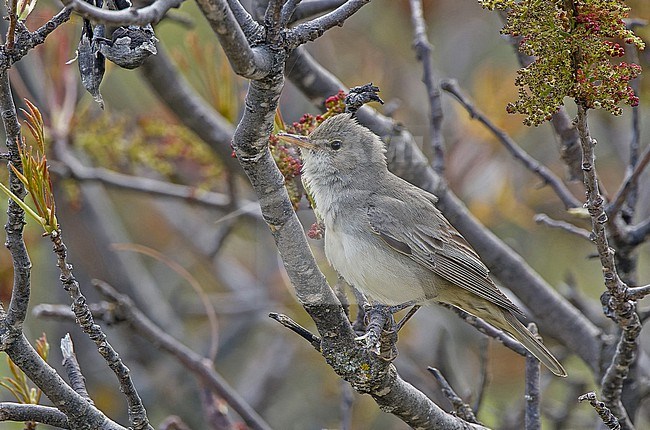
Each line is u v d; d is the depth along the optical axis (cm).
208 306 1203
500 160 1489
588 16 636
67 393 709
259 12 964
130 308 1089
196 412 1572
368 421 1516
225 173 1359
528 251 1672
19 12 620
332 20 612
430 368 872
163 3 501
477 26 1730
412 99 1631
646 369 1225
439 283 976
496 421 1367
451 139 1505
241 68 571
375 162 963
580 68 644
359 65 1593
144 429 712
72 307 673
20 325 681
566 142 1040
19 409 711
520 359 1531
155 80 1261
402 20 1658
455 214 1165
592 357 1156
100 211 1631
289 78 1080
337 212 934
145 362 1591
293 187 898
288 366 1611
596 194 703
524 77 651
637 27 1101
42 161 629
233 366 1764
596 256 984
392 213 942
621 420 880
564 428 1345
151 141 1381
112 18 480
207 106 1409
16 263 662
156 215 1738
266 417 1619
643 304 1644
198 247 1702
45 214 636
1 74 609
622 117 1609
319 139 931
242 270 1698
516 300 1193
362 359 728
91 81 588
